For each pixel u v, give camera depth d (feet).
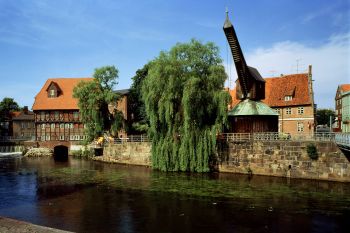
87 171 143.84
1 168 158.30
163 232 62.80
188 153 130.72
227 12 112.98
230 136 134.41
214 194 93.15
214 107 129.70
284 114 192.13
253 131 140.87
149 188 102.42
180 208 78.95
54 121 252.62
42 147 241.96
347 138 92.48
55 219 71.10
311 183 106.83
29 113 357.61
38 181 118.42
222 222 68.39
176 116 131.85
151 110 135.64
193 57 132.05
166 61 133.08
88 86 184.65
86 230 64.03
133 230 63.93
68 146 240.53
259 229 64.23
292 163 117.39
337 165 107.96
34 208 80.28
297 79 196.75
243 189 99.45
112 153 181.57
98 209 78.69
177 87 130.00
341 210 76.02
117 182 114.01
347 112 199.11
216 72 129.70
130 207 80.23
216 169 134.82
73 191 99.71
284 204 81.61
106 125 191.93
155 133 139.13
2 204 84.38
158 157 137.69
